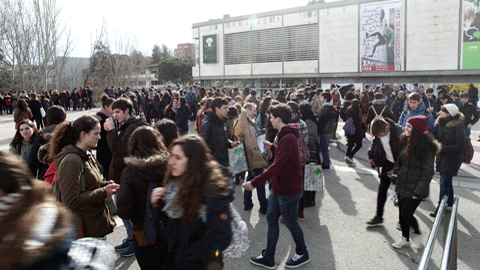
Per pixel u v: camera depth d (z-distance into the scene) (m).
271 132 5.46
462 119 4.80
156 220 2.30
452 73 26.88
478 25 25.61
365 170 7.99
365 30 29.98
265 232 4.69
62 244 1.05
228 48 39.22
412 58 28.23
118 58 50.91
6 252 0.91
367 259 3.93
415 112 6.91
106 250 1.21
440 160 5.04
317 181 5.14
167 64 61.59
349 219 5.08
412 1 27.80
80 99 28.97
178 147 2.13
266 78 36.72
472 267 3.71
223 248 2.10
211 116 4.78
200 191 2.06
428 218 5.07
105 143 5.10
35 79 31.61
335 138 11.73
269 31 35.72
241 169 5.14
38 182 1.09
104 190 2.99
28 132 4.48
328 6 31.64
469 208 5.40
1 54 31.78
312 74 33.22
